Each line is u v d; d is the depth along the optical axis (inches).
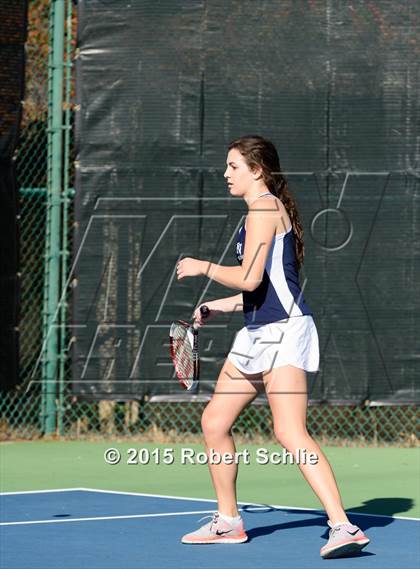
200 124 1147.3
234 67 1146.0
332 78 1139.3
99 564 560.7
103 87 1157.7
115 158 1153.4
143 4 1154.7
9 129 1167.6
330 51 1139.3
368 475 949.2
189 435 1165.7
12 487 880.9
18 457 1060.5
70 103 1216.8
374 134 1133.1
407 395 1119.6
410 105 1131.9
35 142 1211.2
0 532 662.5
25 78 1184.2
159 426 1184.2
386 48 1135.6
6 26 1170.0
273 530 667.4
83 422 1198.9
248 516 724.0
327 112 1138.0
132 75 1154.7
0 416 1212.5
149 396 1137.4
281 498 820.6
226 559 573.9
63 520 709.3
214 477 622.5
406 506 784.9
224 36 1147.3
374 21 1138.0
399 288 1123.9
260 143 611.2
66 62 1202.6
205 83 1147.3
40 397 1197.1
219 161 1144.2
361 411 1157.7
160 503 786.8
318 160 1136.2
